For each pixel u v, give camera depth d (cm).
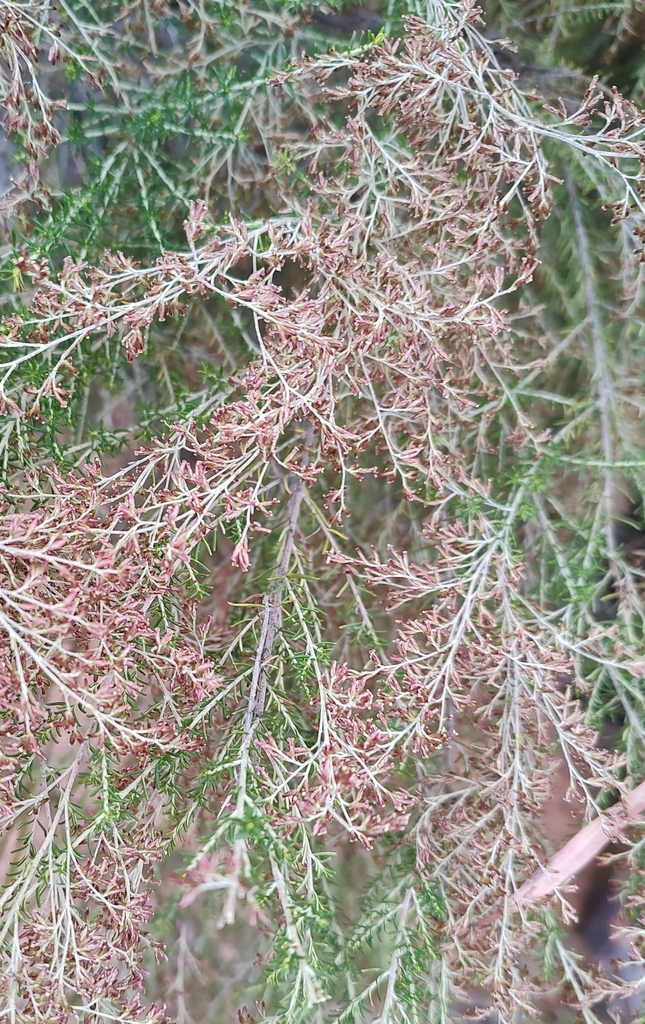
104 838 27
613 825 29
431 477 29
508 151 29
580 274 34
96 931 28
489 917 29
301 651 30
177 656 27
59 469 29
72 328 28
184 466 27
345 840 32
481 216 28
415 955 30
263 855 26
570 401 33
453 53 28
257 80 30
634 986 29
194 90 31
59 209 32
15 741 27
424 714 28
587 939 36
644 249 29
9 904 28
